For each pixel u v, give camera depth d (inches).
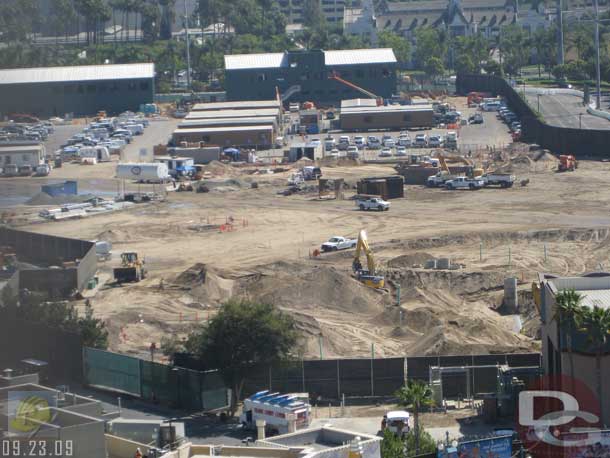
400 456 3265.3
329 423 3882.9
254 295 5777.6
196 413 4052.7
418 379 4190.5
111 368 4340.6
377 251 6850.4
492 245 6988.2
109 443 3339.1
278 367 4126.5
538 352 4466.0
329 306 5492.1
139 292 5949.8
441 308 5492.1
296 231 7529.5
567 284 4077.3
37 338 4557.1
